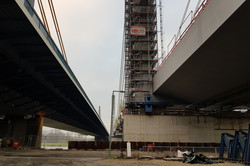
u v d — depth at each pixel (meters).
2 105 42.81
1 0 17.45
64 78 36.03
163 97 52.34
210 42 25.80
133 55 57.66
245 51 26.14
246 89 37.00
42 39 23.59
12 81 33.38
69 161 18.23
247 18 20.56
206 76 35.44
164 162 19.16
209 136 48.28
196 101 49.00
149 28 60.59
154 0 62.56
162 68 44.97
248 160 18.03
